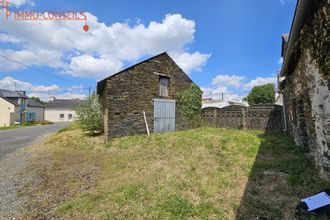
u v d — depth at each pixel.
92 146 8.70
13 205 3.51
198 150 6.94
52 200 3.66
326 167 3.77
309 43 3.88
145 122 11.33
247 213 2.92
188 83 13.72
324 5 2.98
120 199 3.48
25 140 11.95
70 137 11.85
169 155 6.41
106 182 4.41
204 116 15.01
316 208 2.63
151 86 11.73
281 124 11.66
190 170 4.86
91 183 4.41
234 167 5.02
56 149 8.48
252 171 4.62
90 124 12.62
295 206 3.04
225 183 3.98
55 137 12.34
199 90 14.34
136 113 11.02
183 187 3.87
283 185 3.77
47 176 4.96
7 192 4.07
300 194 3.40
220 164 5.29
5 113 28.73
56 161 6.43
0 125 28.38
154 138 9.58
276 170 4.64
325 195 2.83
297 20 3.72
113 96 10.20
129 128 10.71
